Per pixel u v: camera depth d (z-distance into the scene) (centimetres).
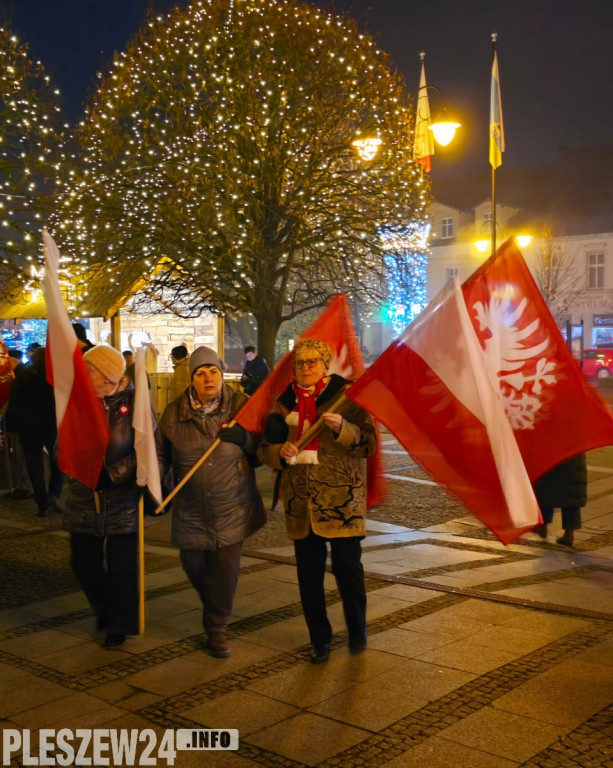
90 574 526
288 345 4006
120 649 508
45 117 1588
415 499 1043
